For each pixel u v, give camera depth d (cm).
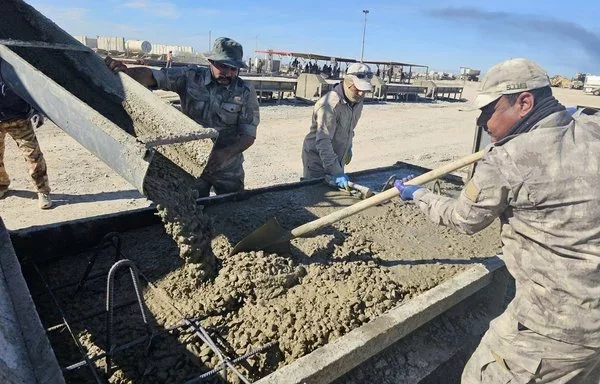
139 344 228
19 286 195
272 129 1218
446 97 2725
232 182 448
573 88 4766
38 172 549
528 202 197
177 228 260
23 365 157
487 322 323
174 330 236
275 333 239
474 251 353
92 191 644
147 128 329
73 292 262
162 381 212
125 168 222
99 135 230
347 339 221
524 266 213
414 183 276
